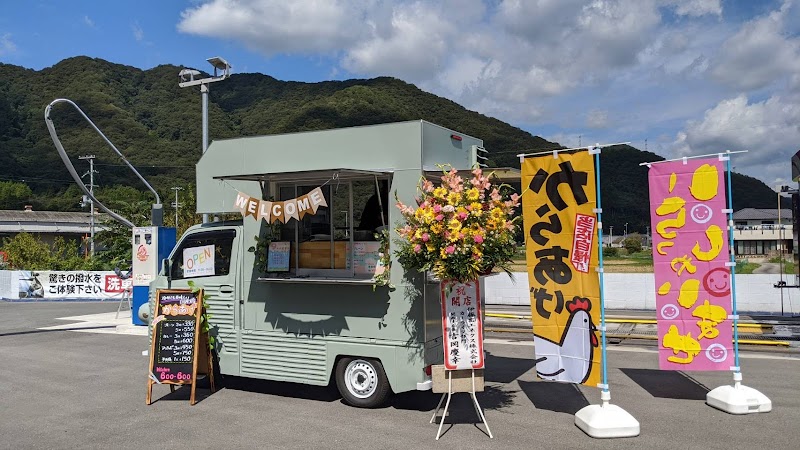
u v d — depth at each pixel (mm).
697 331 6590
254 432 5988
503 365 9055
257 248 7289
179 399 7324
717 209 6535
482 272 6020
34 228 49469
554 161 6281
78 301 24000
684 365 6613
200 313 7168
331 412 6645
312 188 7199
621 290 17297
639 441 5531
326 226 7047
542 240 6352
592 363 6016
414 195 6457
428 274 6410
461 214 5727
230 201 7820
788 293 15555
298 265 7168
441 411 6613
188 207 28000
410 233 5941
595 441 5555
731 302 6523
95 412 6789
